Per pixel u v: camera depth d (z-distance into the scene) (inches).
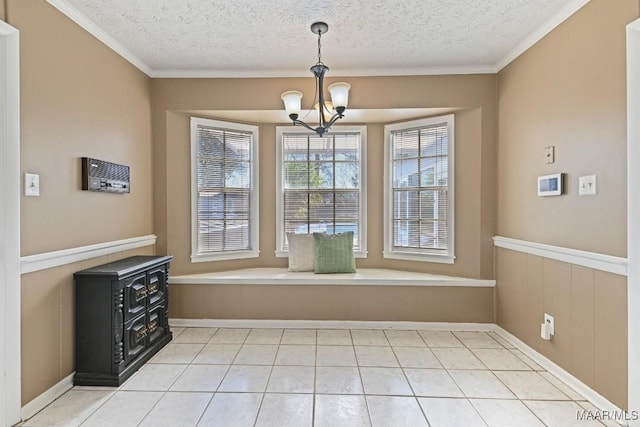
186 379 92.5
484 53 115.6
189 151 135.6
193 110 130.8
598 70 80.1
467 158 129.6
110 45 105.6
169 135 131.5
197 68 127.8
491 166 125.9
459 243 131.6
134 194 118.5
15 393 73.6
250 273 138.4
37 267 79.0
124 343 92.3
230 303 131.0
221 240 143.3
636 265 71.1
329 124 112.3
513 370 97.7
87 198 95.7
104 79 103.0
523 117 109.0
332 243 139.4
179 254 134.3
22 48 75.4
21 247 75.1
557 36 93.7
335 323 130.6
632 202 71.7
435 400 82.7
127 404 81.3
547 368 97.5
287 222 149.6
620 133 74.5
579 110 85.9
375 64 124.3
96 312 89.4
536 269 102.5
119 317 90.2
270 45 110.3
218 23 97.2
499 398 83.7
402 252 143.5
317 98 129.9
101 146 101.5
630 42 71.9
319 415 76.9
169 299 130.6
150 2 87.0
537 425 73.8
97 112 99.7
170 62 122.7
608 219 77.5
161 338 112.3
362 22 96.7
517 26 98.5
